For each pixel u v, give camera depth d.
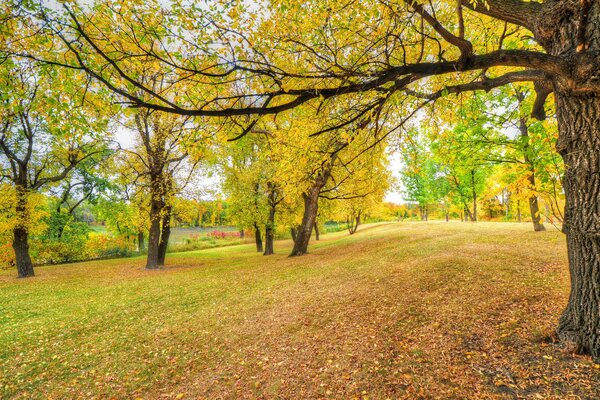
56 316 8.53
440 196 31.45
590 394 2.96
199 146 3.61
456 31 4.93
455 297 6.23
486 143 10.44
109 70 3.21
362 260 12.19
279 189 20.27
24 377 5.21
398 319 5.70
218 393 4.36
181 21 3.14
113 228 30.73
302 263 13.86
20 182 16.31
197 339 6.25
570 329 3.64
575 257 3.48
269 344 5.62
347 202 19.28
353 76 3.31
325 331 5.79
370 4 3.46
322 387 4.13
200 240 39.47
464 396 3.40
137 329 7.17
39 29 2.96
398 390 3.78
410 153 5.67
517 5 3.36
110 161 17.83
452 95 4.95
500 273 7.39
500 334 4.43
